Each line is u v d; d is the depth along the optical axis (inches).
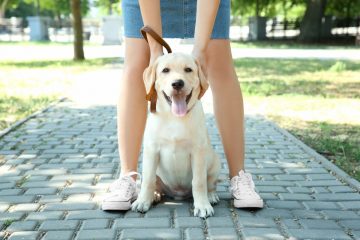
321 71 283.3
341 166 98.3
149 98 69.0
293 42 623.2
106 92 197.8
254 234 64.6
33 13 1214.3
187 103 68.2
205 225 67.5
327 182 87.5
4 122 138.8
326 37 652.1
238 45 558.6
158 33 73.7
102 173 92.1
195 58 69.8
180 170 71.9
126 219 69.3
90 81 234.2
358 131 130.7
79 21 353.4
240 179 75.2
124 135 76.1
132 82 76.1
